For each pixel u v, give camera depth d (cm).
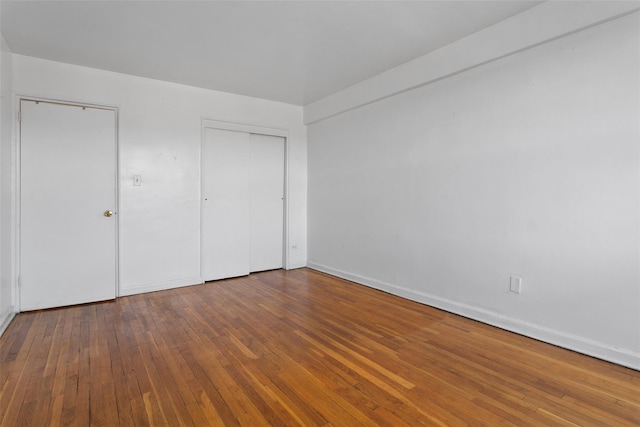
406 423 171
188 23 276
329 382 208
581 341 243
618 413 178
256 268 498
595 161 236
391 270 394
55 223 345
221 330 287
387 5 252
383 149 400
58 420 173
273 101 492
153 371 220
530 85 268
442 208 337
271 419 174
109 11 257
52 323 303
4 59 299
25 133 331
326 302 362
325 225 495
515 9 259
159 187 404
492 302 298
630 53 220
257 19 270
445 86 330
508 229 285
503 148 287
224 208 456
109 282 371
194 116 427
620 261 226
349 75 396
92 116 363
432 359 236
